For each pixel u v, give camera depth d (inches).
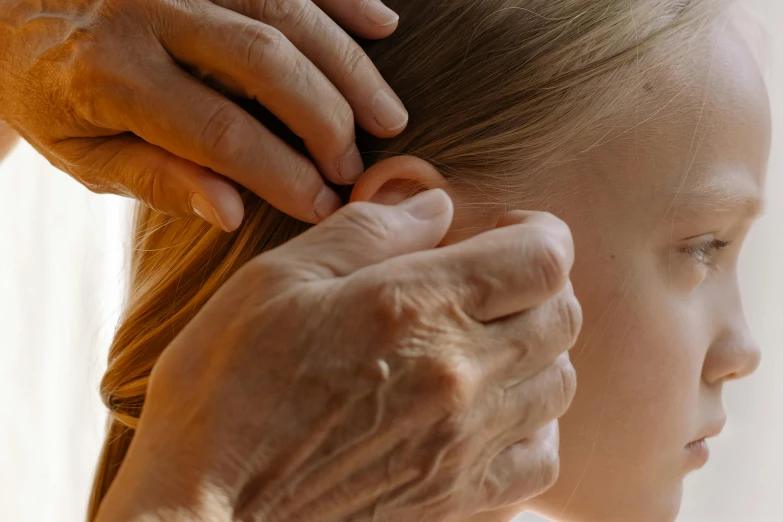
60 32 21.7
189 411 17.8
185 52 20.7
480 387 17.3
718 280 26.3
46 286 48.8
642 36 23.7
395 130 21.9
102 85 21.0
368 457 17.6
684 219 23.3
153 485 17.5
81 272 47.5
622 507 26.0
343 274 18.1
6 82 23.6
